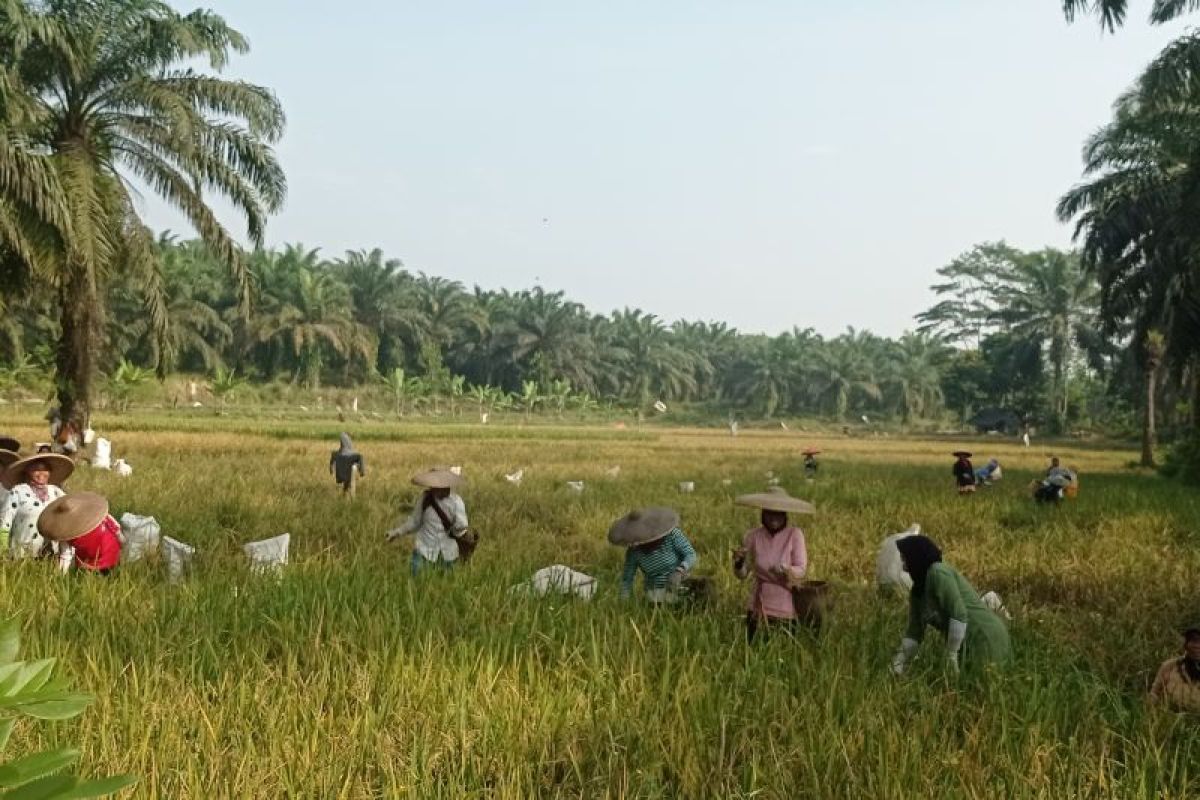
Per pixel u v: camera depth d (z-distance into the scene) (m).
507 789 3.88
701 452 36.16
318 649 5.50
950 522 14.03
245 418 57.22
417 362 92.31
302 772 3.90
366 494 15.86
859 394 106.38
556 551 10.99
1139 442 66.94
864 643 6.24
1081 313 81.19
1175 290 28.22
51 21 17.45
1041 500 17.31
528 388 89.00
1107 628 7.38
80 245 18.36
